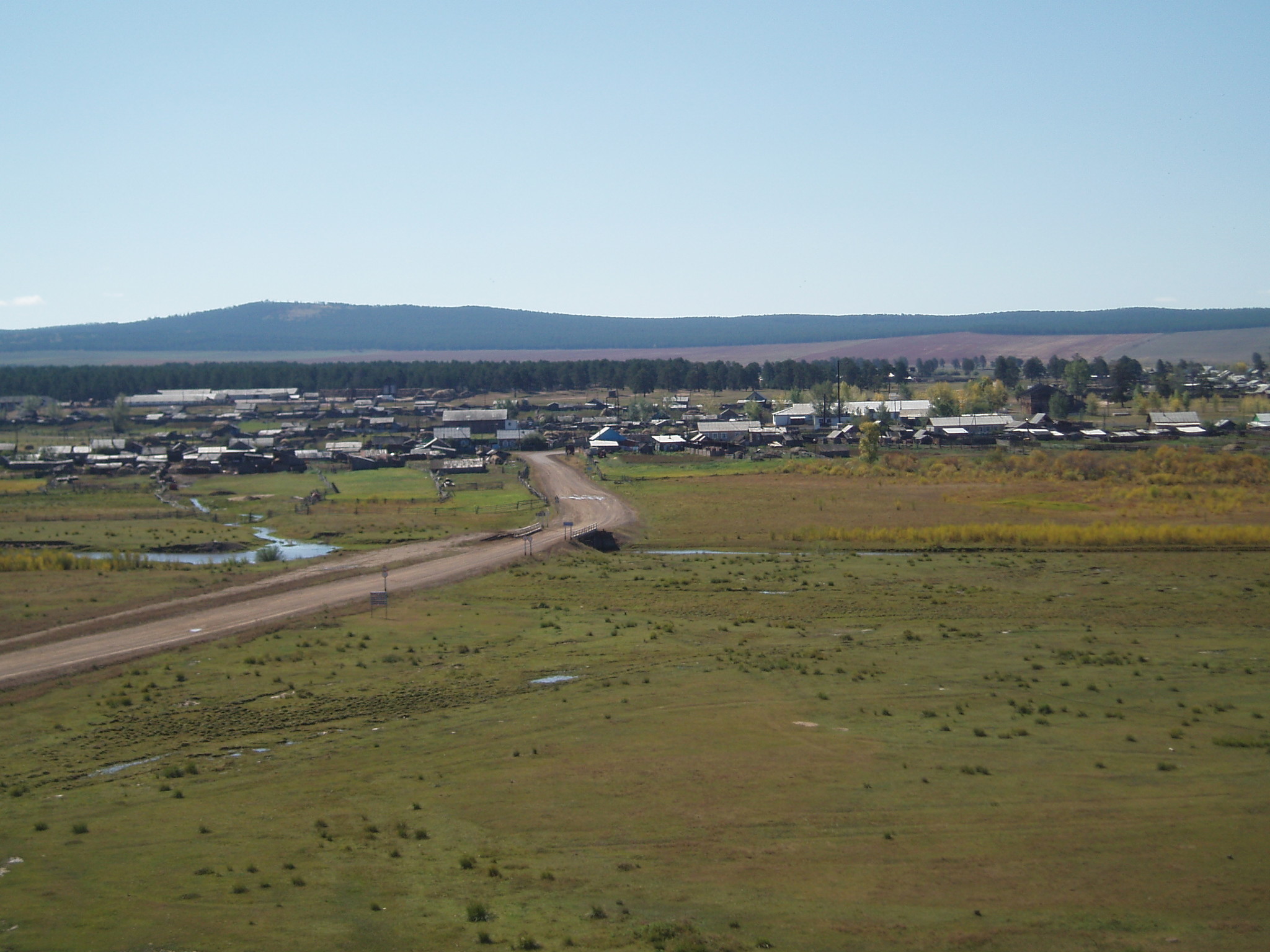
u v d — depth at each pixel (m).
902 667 62.81
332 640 70.56
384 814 40.22
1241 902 30.83
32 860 35.56
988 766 44.25
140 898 31.92
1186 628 72.69
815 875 33.59
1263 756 44.81
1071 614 78.06
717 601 84.38
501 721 52.75
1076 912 30.44
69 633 71.62
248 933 29.19
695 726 51.06
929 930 29.34
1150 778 42.19
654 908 31.08
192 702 56.56
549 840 37.19
